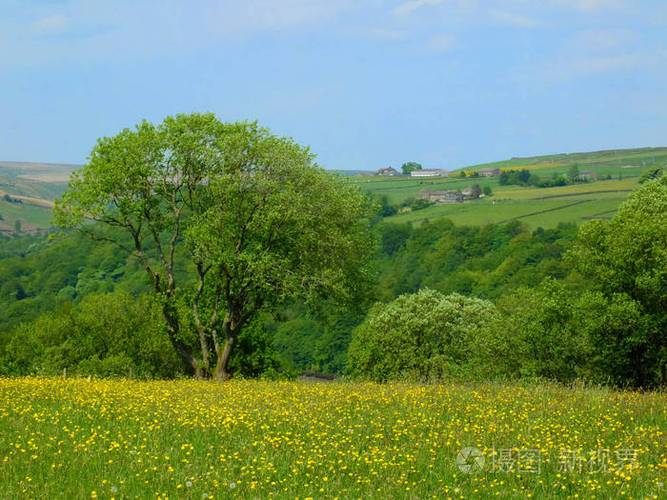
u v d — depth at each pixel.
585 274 46.53
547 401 22.62
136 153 42.00
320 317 45.84
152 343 70.69
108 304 75.88
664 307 44.25
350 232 44.34
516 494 13.52
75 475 14.68
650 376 46.28
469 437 17.70
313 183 42.69
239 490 13.87
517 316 46.75
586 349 43.81
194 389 26.38
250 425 19.11
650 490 13.57
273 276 41.34
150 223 44.28
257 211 41.38
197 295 44.72
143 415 20.84
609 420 19.45
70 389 26.23
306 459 15.88
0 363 76.19
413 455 16.17
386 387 26.58
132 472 14.94
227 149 42.12
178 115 43.91
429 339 69.56
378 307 78.19
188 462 15.66
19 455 16.06
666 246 43.31
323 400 23.12
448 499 13.23
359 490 13.87
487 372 45.47
